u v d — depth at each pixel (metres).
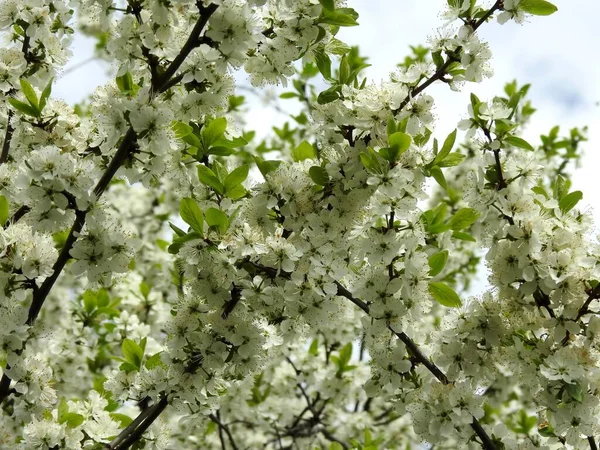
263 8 3.99
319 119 3.88
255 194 3.84
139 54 3.68
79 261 3.53
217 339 3.81
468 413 3.73
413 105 3.75
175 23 3.52
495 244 3.76
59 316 6.98
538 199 3.79
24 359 3.76
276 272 3.75
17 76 4.44
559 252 3.64
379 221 4.06
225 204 3.92
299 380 7.53
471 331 3.80
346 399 7.60
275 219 3.91
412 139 3.71
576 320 3.70
